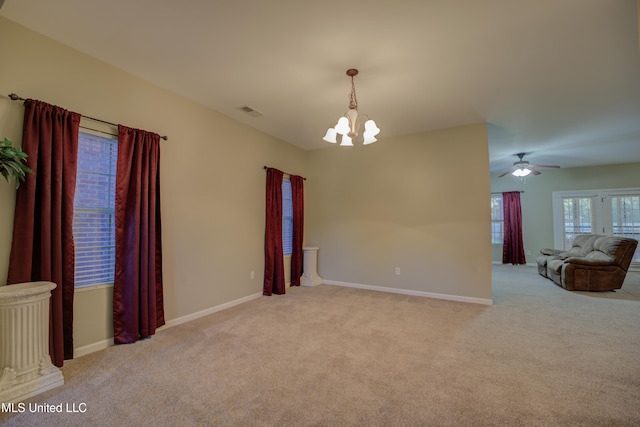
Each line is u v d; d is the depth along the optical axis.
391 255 4.95
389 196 5.01
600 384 2.09
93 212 2.68
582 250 5.93
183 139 3.46
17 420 1.69
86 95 2.63
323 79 3.05
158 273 3.09
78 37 2.41
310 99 3.53
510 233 8.13
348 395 1.96
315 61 2.72
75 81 2.56
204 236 3.70
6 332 1.89
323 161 5.70
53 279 2.28
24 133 2.20
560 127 4.51
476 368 2.33
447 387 2.06
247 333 3.05
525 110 3.85
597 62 2.72
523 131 4.71
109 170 2.81
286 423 1.69
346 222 5.40
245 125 4.37
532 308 3.98
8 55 2.21
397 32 2.30
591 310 3.90
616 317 3.61
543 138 5.08
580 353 2.60
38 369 1.99
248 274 4.38
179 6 2.04
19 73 2.26
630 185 7.11
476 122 4.31
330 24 2.21
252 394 1.97
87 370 2.27
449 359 2.48
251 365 2.36
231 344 2.77
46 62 2.40
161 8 2.06
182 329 3.16
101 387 2.04
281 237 4.87
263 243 4.68
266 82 3.13
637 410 1.80
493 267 7.66
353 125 2.71
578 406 1.84
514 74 2.94
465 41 2.41
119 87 2.87
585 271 4.98
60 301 2.31
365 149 5.27
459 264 4.42
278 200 4.87
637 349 2.68
